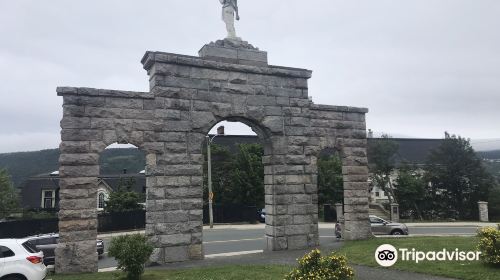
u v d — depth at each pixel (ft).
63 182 52.80
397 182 154.92
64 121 53.72
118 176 203.62
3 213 141.08
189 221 58.49
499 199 151.33
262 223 144.56
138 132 57.26
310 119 69.36
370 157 152.05
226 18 67.21
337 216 143.23
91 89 55.16
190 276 44.45
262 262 53.98
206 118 61.21
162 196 57.47
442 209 154.61
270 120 65.72
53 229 107.04
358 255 55.31
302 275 30.76
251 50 66.23
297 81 68.59
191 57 60.85
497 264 43.16
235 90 63.57
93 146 54.65
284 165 66.28
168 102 59.21
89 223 53.26
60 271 51.31
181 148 59.26
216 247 82.17
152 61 59.57
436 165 157.38
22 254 42.27
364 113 75.72
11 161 366.63
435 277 42.09
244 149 149.69
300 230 66.18
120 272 48.21
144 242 45.01
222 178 150.30
